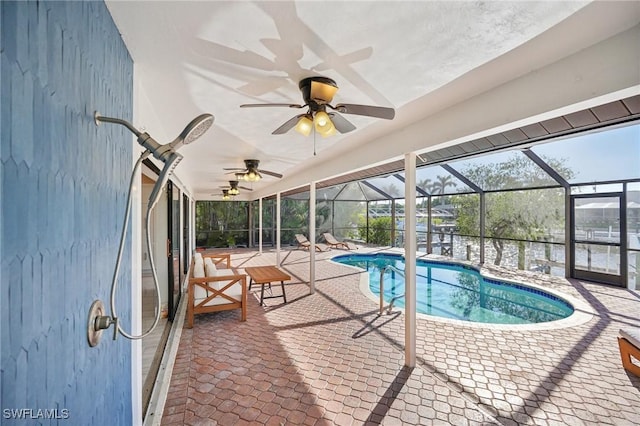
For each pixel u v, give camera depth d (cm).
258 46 148
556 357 313
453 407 234
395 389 256
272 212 1327
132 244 165
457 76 180
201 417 221
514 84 193
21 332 63
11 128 60
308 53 154
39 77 71
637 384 264
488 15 123
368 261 1056
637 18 133
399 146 302
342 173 429
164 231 476
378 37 140
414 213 294
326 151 405
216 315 446
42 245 72
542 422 218
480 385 263
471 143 500
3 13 58
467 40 142
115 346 130
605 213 600
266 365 296
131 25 130
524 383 266
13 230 61
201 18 126
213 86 195
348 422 217
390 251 1101
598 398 245
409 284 295
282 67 169
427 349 331
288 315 446
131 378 163
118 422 134
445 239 959
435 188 950
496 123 204
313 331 385
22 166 64
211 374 279
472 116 222
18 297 62
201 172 607
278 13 122
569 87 165
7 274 59
